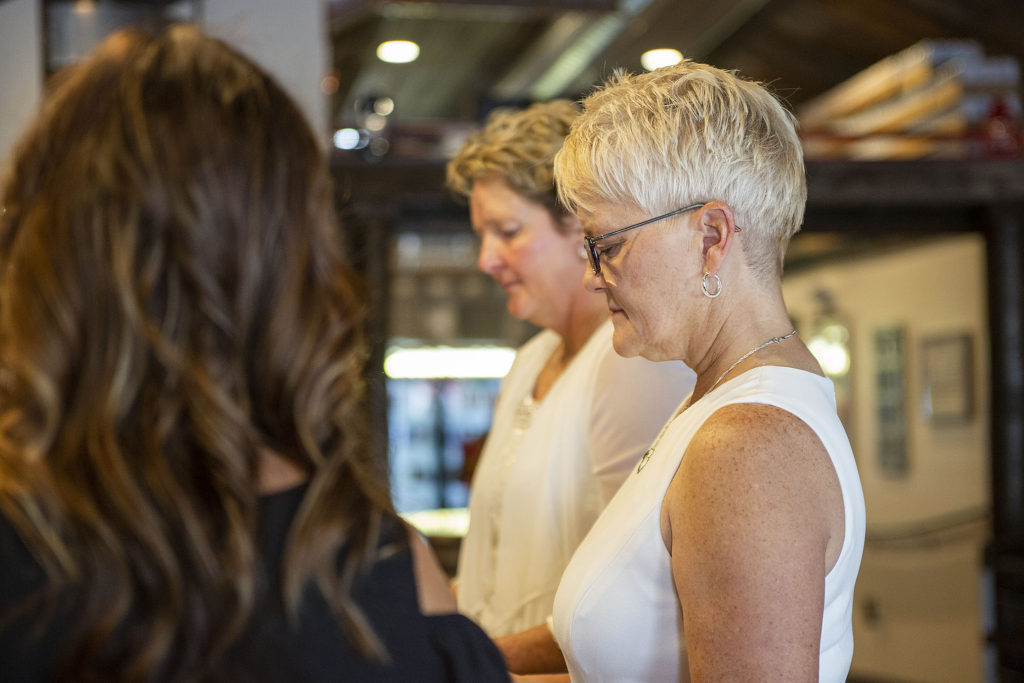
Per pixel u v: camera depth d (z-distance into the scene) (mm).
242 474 678
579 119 1151
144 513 646
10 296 684
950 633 5734
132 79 706
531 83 6773
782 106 1125
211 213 683
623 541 1068
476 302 8625
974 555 5570
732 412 996
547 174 1590
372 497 746
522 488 1575
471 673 733
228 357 691
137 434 664
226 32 830
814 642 913
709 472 959
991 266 4219
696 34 5141
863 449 6957
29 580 655
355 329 771
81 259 666
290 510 712
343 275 773
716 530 933
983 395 5688
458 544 4773
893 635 6211
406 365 8109
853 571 1013
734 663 909
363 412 811
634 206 1089
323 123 2762
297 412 712
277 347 707
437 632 742
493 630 1614
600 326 1640
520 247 1650
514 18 6258
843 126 5438
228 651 667
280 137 732
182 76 716
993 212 4203
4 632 645
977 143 4359
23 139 723
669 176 1063
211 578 659
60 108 711
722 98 1072
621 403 1437
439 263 8523
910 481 6402
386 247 3832
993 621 4164
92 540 650
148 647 639
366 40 6676
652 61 5668
